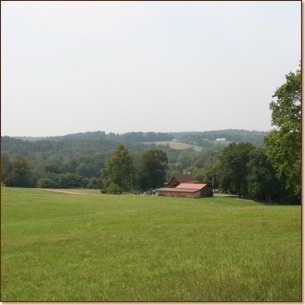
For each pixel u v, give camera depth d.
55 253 26.53
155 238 29.50
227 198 98.50
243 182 98.69
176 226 34.53
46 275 20.86
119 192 105.81
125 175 114.56
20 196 67.19
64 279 19.59
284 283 13.85
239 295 13.07
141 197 78.94
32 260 24.84
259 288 13.62
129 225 36.81
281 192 92.94
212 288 14.01
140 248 26.25
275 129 31.06
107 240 29.92
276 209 43.78
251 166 94.00
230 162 99.44
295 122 29.62
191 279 16.11
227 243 25.66
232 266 18.25
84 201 64.88
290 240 25.12
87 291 16.70
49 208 55.03
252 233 28.81
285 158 30.25
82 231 35.25
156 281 17.08
